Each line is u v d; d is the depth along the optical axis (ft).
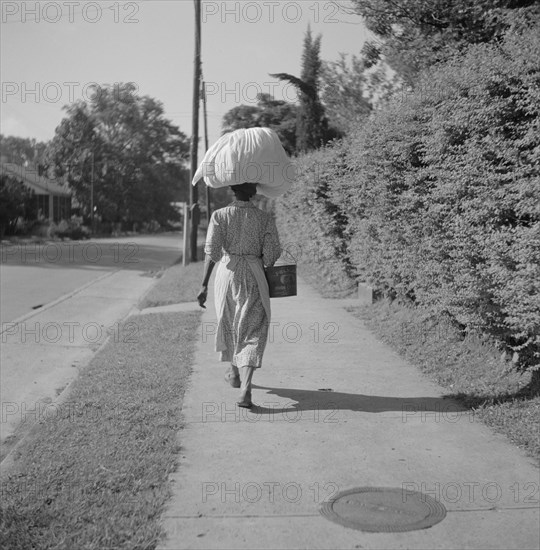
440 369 23.62
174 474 15.60
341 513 13.73
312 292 44.68
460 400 20.52
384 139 28.32
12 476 15.71
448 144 22.50
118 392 22.11
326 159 43.45
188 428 18.56
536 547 12.44
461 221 21.39
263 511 13.85
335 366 24.88
